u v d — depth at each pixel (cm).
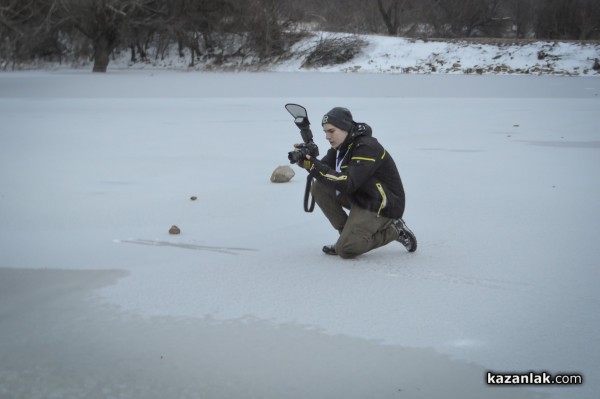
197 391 368
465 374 384
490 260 592
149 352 414
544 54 4025
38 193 880
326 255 612
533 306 484
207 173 1012
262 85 3102
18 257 608
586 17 4559
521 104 2150
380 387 371
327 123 574
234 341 429
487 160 1119
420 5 5047
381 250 629
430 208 790
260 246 642
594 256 600
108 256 611
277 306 486
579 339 428
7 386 375
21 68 4825
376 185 577
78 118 1794
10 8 4131
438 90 2781
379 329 444
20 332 445
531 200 827
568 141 1330
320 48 4425
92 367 396
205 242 655
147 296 509
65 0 4044
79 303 496
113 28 4331
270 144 1305
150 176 991
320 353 411
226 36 4647
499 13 5022
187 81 3422
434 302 492
